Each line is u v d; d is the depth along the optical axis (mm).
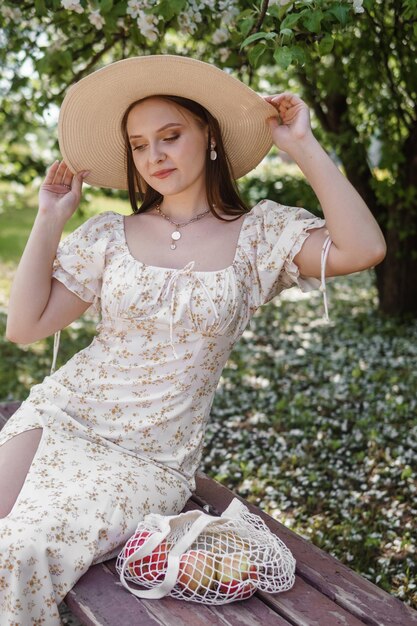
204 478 2705
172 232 2324
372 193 6051
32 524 1964
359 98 5246
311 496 3627
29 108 4605
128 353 2285
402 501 3559
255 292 2271
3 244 10000
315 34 2711
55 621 1956
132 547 1986
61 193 2432
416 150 5531
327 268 2191
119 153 2510
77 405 2344
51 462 2205
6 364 5508
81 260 2309
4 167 5621
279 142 2211
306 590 2002
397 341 5828
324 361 5461
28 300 2271
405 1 2730
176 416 2289
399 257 6320
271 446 4168
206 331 2191
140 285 2201
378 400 4727
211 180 2373
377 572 3002
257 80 5250
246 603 1933
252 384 5094
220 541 2008
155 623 1841
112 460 2256
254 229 2289
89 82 2246
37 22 3865
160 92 2266
